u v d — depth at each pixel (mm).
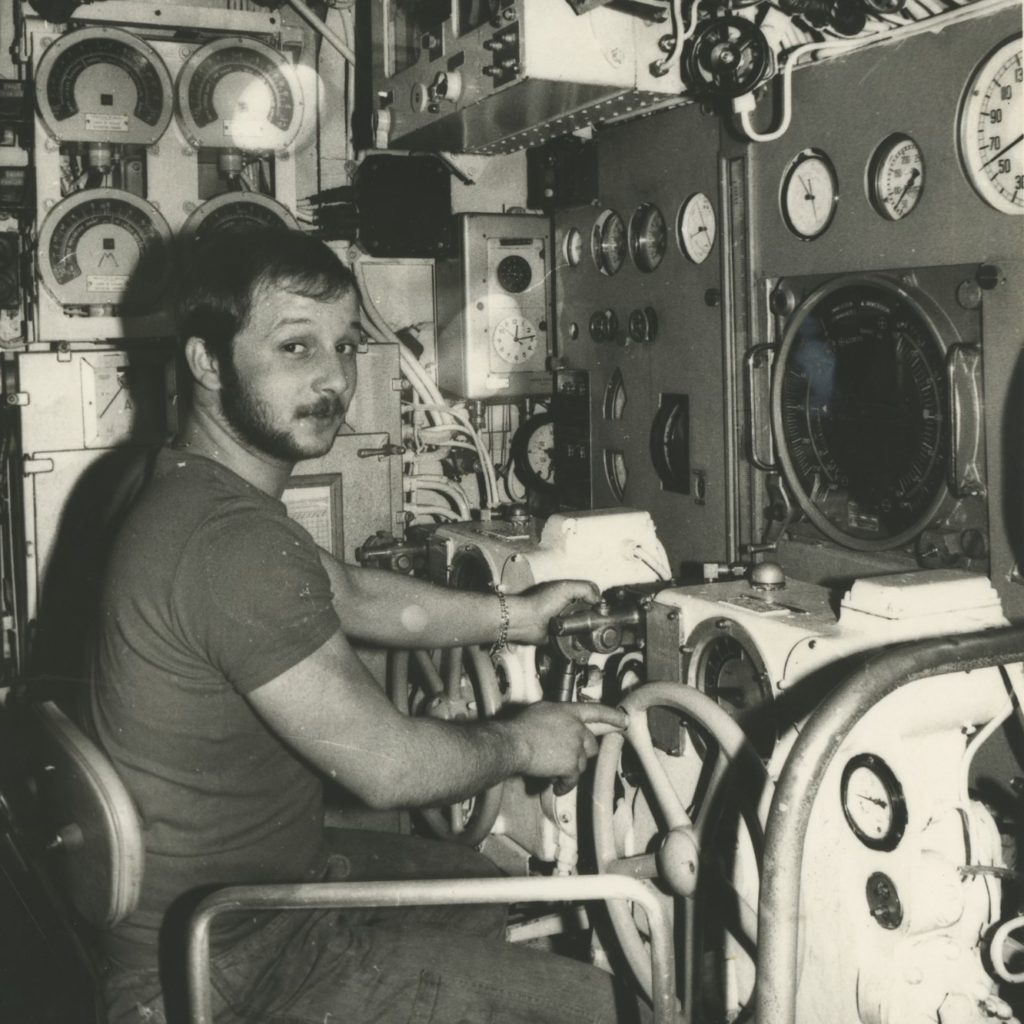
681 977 2061
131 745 1519
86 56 3078
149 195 3215
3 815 2176
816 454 2486
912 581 1793
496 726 1680
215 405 1631
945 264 2123
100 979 1589
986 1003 1610
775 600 2002
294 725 1452
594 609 2115
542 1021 1551
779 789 1290
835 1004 1686
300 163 3691
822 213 2420
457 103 2652
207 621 1447
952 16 2055
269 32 3287
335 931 1638
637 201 3064
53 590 2953
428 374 3703
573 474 3482
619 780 2350
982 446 2088
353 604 2080
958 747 1671
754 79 2336
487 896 1388
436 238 3555
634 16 2420
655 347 3047
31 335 3359
